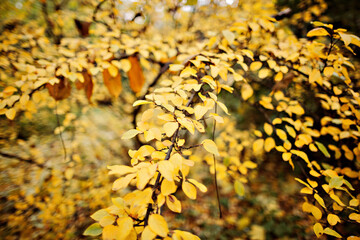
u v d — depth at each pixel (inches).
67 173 116.3
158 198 29.4
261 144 61.9
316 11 96.3
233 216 163.8
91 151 159.5
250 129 161.2
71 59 68.2
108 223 29.7
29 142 139.9
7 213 114.9
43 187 120.4
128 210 31.5
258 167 187.8
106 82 76.1
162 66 91.9
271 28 59.9
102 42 75.8
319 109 92.5
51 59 80.8
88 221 117.0
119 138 176.7
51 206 108.7
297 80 79.6
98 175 142.6
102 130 182.7
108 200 127.5
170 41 84.0
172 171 27.7
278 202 170.9
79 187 127.6
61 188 121.3
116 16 96.3
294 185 177.9
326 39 89.4
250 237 146.1
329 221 40.9
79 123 160.1
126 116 163.3
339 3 103.3
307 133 65.7
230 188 189.8
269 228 151.2
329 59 51.4
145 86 150.0
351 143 74.5
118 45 71.5
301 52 63.4
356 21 96.0
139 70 78.1
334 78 72.0
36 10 120.2
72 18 102.6
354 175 61.9
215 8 110.3
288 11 78.6
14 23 105.3
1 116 123.1
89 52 73.1
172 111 34.5
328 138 98.7
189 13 117.6
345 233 62.8
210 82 41.7
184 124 32.4
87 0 103.1
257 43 78.8
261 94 117.2
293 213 159.3
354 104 66.7
